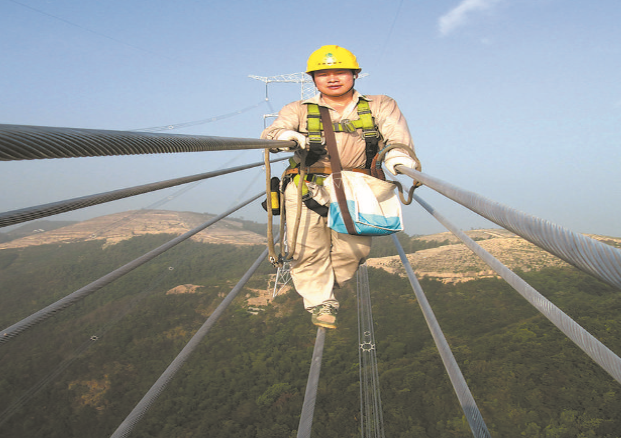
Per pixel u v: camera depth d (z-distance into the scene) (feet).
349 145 8.90
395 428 216.54
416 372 260.62
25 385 273.54
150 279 492.95
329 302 9.38
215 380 296.51
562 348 242.99
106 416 256.73
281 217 9.02
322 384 273.13
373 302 362.94
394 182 8.68
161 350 333.21
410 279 10.19
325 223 9.34
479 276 357.41
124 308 400.67
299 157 9.01
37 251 573.74
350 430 225.56
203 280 493.36
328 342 326.65
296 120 8.93
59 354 314.14
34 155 1.75
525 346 248.52
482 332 286.25
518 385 218.38
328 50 8.49
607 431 177.47
